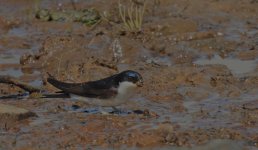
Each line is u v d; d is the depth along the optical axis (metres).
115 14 21.70
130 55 18.41
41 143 12.90
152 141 12.80
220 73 16.72
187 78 16.31
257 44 19.27
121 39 18.80
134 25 20.20
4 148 12.73
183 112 14.45
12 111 13.91
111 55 18.30
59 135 13.21
